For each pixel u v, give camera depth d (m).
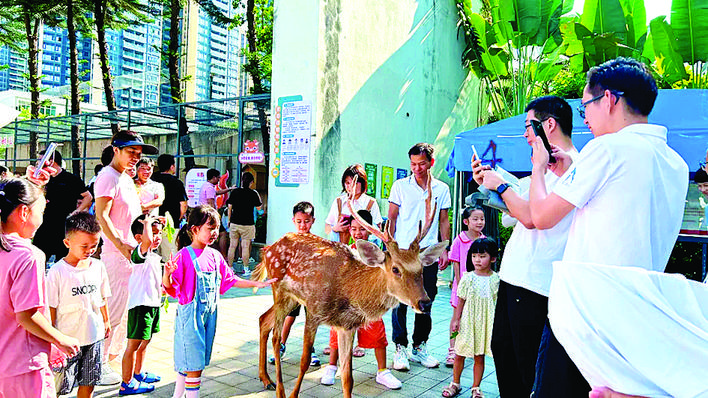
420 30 11.46
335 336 4.33
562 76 14.27
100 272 3.40
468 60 13.09
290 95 8.85
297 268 3.98
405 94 10.98
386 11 10.30
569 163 2.78
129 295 3.93
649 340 1.63
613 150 2.02
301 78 8.73
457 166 6.91
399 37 10.74
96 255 5.30
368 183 9.86
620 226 1.99
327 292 3.75
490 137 6.61
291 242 4.29
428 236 4.82
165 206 7.18
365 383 4.40
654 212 2.02
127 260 4.06
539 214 2.21
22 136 21.30
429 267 4.89
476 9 13.66
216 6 16.44
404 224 4.89
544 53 12.43
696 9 9.59
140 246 3.73
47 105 22.22
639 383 1.63
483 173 2.60
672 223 2.09
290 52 8.86
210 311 3.64
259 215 12.76
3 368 2.45
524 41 11.46
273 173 9.02
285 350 5.18
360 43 9.59
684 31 9.86
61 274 3.14
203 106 13.41
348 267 3.83
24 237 2.57
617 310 1.68
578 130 6.03
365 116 9.76
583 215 2.12
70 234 3.16
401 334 4.76
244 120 13.34
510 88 13.95
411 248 3.59
